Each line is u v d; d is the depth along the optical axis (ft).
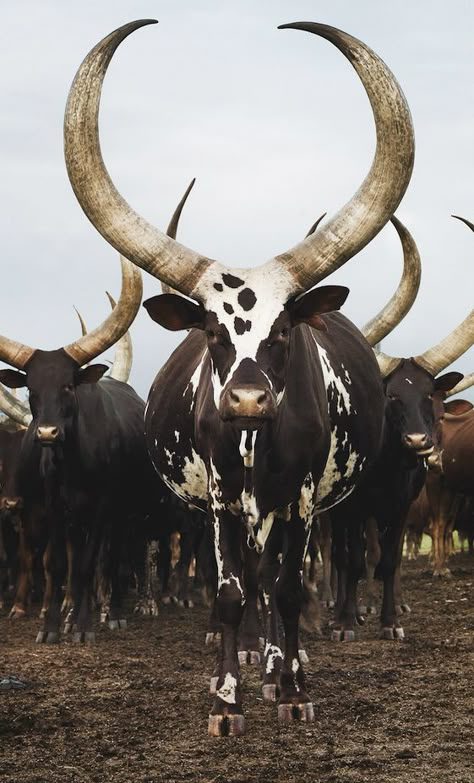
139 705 21.83
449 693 22.08
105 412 34.83
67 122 19.33
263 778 16.19
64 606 40.55
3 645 31.68
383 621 31.07
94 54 19.11
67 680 24.99
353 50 18.63
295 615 20.49
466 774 16.07
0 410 42.24
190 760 17.40
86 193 19.62
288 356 19.56
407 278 32.42
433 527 51.62
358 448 25.89
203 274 19.38
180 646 30.89
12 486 39.75
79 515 33.27
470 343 33.09
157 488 39.78
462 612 36.22
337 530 33.35
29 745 18.52
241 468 19.72
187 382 24.81
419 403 32.24
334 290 19.58
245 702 21.99
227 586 19.85
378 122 18.98
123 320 33.04
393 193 19.22
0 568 43.47
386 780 15.85
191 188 26.91
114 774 16.66
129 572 43.55
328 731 19.12
